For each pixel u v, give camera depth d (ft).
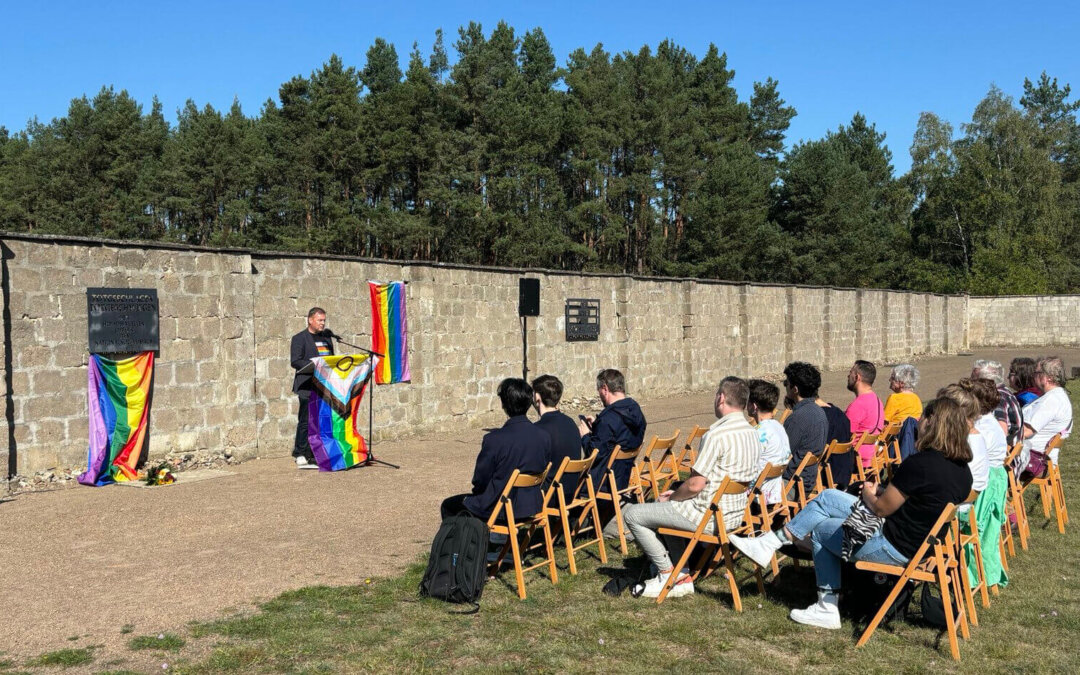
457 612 18.48
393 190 159.74
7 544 23.52
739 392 19.74
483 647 16.52
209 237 169.89
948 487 16.83
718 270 162.40
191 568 21.44
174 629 17.22
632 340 65.57
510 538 19.72
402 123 149.07
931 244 200.75
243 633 16.99
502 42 174.70
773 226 174.19
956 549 18.21
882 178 229.04
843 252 175.83
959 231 193.67
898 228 209.87
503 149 148.77
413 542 24.21
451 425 49.47
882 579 18.45
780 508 22.50
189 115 212.64
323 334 37.83
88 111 184.65
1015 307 138.21
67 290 31.71
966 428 17.12
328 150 148.97
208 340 36.63
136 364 33.78
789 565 22.68
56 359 31.40
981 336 141.18
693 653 16.62
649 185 158.92
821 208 175.83
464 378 50.47
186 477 33.50
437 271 48.37
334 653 16.08
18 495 29.35
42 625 17.40
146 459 34.32
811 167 177.88
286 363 40.09
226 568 21.48
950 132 210.79
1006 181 189.88
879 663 16.30
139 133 184.24
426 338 47.60
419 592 19.61
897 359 113.29
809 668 16.05
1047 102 234.79
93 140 179.32
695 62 195.72
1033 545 24.82
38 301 30.86
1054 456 26.84
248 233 157.79
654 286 68.54
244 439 38.09
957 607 17.81
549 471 22.24
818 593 18.44
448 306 49.16
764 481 21.36
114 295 33.01
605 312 62.90
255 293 38.68
